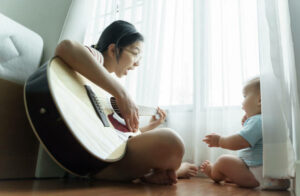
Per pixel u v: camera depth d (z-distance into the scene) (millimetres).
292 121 921
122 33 1079
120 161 814
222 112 1227
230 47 1272
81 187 655
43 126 602
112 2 1562
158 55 1405
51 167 904
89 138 643
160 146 769
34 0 1293
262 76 862
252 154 895
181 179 1082
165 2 1474
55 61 715
